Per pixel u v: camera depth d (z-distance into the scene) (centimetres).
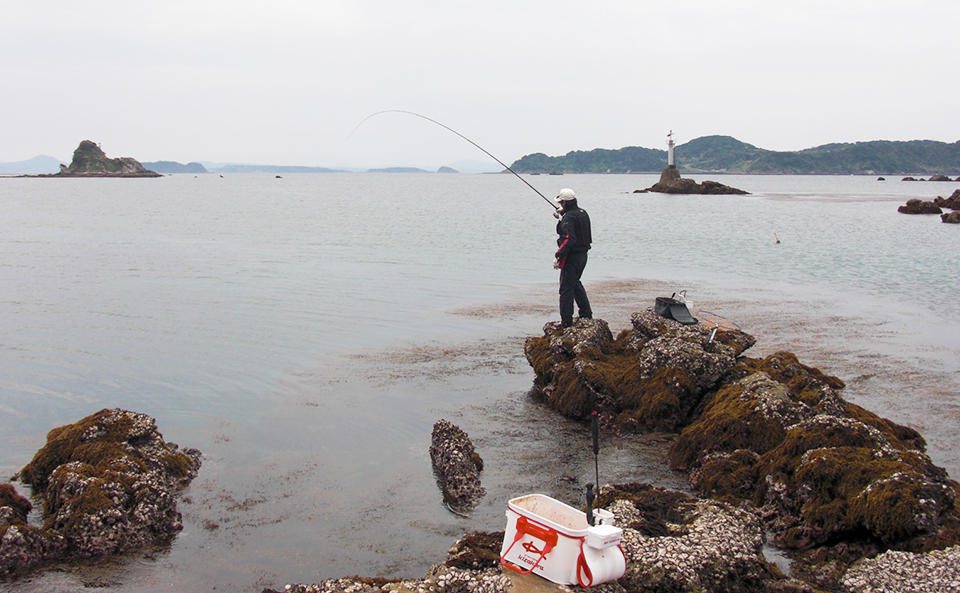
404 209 6197
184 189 11950
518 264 2533
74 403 1101
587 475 859
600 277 2256
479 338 1490
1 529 672
